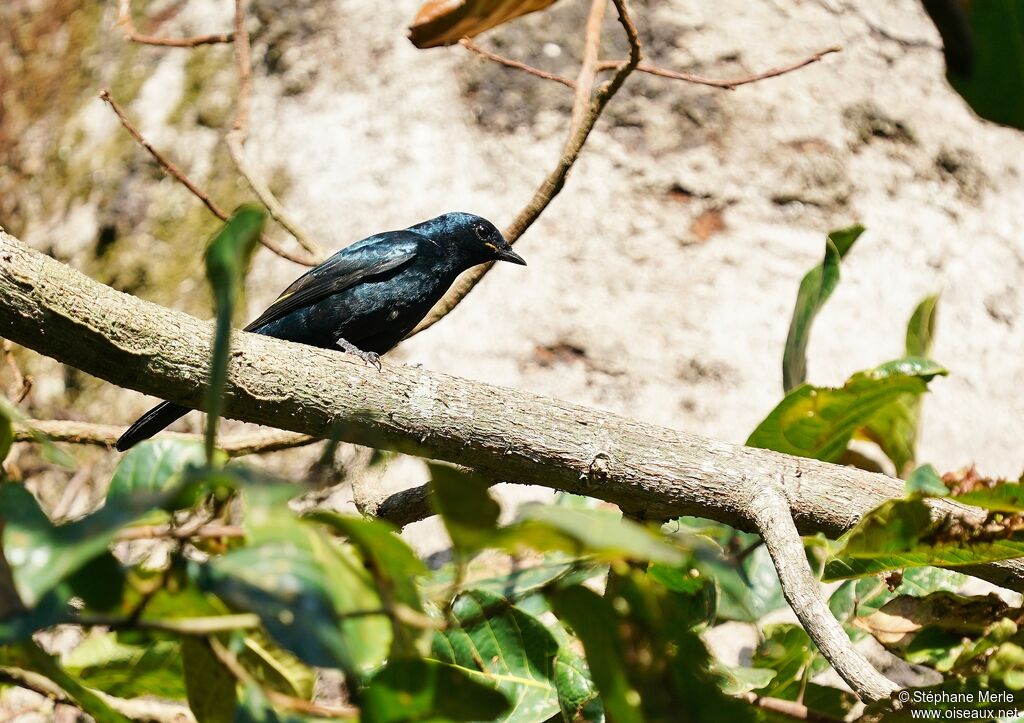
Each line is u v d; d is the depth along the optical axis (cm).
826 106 1402
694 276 1284
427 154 1354
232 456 1035
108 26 1642
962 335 1295
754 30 1445
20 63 1738
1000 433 1242
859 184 1364
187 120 1470
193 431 1287
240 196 1377
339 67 1429
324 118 1399
